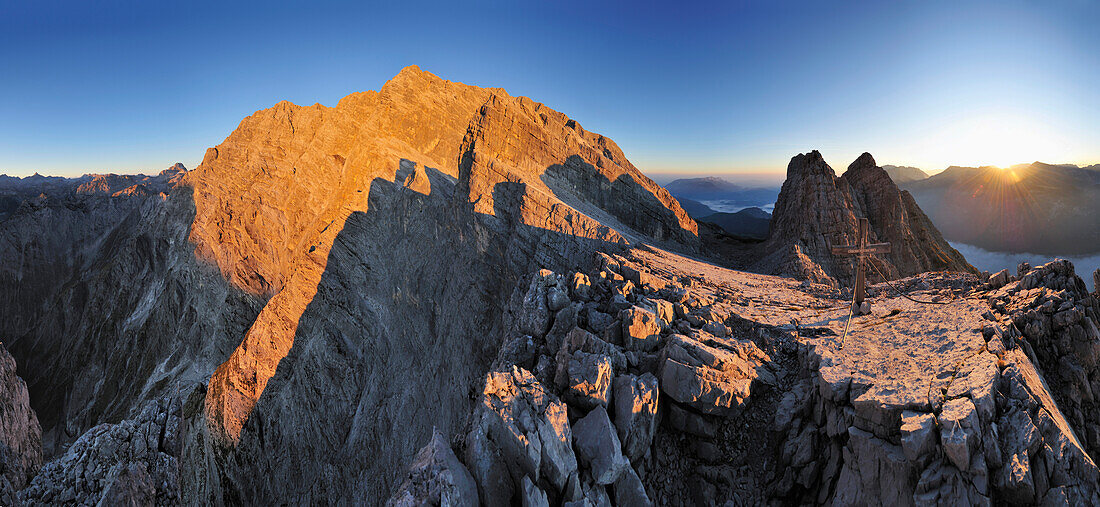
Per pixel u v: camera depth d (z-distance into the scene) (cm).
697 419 1516
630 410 1427
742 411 1536
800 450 1418
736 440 1503
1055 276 1692
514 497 1243
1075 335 1451
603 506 1274
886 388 1348
